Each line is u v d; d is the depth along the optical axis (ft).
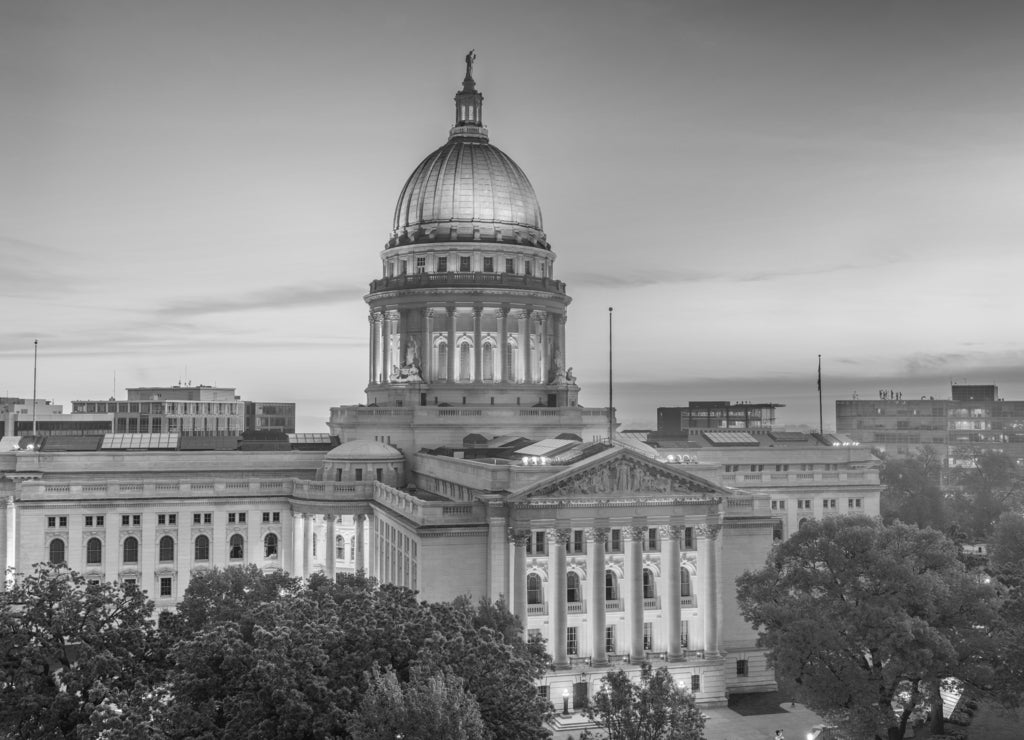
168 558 457.27
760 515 396.78
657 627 374.84
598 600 364.38
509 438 488.85
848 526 297.74
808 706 283.79
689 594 383.04
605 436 512.22
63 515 445.37
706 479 377.30
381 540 434.30
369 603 244.63
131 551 453.17
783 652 278.87
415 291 517.55
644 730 239.30
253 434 547.49
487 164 543.80
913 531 297.53
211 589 320.70
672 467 373.40
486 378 526.16
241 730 211.82
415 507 374.84
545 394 526.98
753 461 562.25
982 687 279.49
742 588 312.50
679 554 375.45
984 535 621.72
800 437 599.57
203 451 495.41
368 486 459.32
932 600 276.82
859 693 270.26
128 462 480.64
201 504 459.73
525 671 243.60
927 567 292.81
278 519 472.03
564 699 352.08
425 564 357.61
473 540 362.12
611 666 361.51
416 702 198.70
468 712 202.90
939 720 304.91
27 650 228.43
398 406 503.20
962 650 276.62
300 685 214.07
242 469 491.31
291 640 222.28
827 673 275.59
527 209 548.31
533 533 363.76
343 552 466.29
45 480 462.19
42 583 241.76
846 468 570.46
